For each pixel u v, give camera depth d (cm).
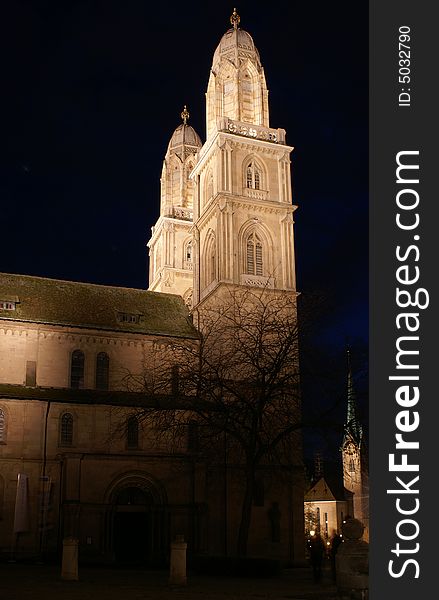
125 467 5653
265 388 4747
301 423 4719
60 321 6250
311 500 11831
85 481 5512
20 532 5334
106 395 6028
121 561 5409
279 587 3120
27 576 3531
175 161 9481
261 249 7250
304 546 6184
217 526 6012
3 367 5950
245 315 5756
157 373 6144
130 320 6681
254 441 4569
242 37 8050
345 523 2398
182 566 3156
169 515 5691
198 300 7575
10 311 6172
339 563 2331
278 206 7350
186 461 5778
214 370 5194
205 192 7806
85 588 2766
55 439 5716
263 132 7606
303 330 5006
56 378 6112
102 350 6362
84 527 5397
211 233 7469
